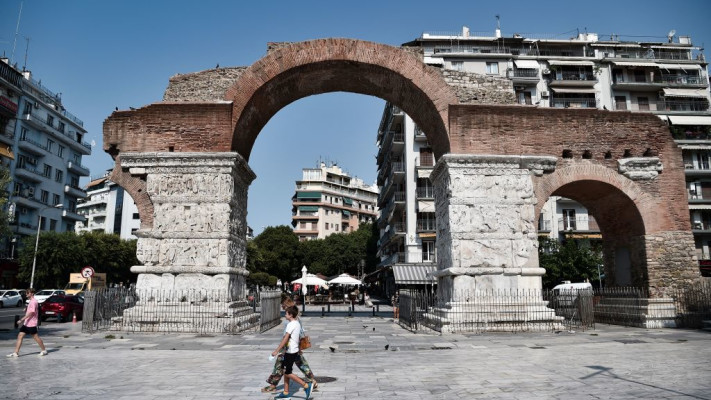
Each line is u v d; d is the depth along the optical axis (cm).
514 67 6488
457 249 2345
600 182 2534
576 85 6450
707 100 6525
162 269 2255
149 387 1080
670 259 2491
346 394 1009
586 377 1166
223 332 2181
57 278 5997
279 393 1027
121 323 2228
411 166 5691
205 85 2525
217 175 2355
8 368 1332
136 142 2414
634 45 6838
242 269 2536
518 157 2448
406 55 2570
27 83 6869
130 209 10075
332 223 13325
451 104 2500
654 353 1572
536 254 2378
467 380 1147
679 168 2595
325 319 3316
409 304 2536
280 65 2520
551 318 2272
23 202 6675
